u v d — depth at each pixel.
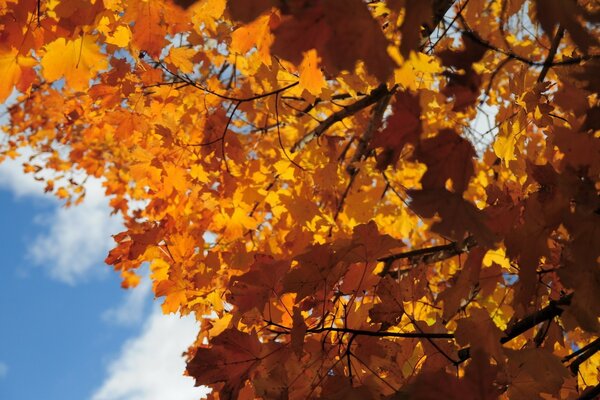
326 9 1.08
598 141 1.56
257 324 2.34
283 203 3.24
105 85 3.08
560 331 2.15
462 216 1.31
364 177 3.96
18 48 2.12
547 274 2.26
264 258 2.33
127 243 2.93
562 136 1.59
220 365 1.98
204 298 2.87
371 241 1.92
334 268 1.95
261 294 2.04
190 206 3.41
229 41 3.07
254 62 2.94
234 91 3.55
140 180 3.38
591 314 1.54
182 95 3.43
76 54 2.23
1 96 2.16
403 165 4.22
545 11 1.11
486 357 1.45
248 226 3.37
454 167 1.34
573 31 1.12
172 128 3.24
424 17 1.10
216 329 2.57
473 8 2.67
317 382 1.98
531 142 2.74
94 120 3.94
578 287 1.55
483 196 4.04
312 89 1.71
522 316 2.02
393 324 2.12
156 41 2.40
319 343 2.05
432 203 1.31
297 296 1.96
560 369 1.80
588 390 2.05
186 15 2.39
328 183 3.46
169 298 2.85
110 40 2.66
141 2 2.34
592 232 1.53
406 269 3.38
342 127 4.28
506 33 2.79
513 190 2.35
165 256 2.96
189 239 2.95
